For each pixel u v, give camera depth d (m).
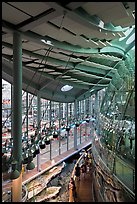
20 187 6.88
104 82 24.19
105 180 7.97
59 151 22.48
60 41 9.20
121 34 8.61
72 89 22.39
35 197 13.19
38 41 8.14
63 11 5.39
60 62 13.70
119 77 12.71
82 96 25.19
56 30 7.58
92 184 11.52
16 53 7.05
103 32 7.43
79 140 28.28
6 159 9.09
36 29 7.48
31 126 18.22
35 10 5.99
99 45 10.13
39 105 17.19
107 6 5.57
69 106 24.44
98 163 10.45
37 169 16.95
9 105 15.38
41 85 17.17
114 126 10.04
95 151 13.15
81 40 8.95
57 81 18.64
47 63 13.34
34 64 13.60
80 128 28.41
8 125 15.02
